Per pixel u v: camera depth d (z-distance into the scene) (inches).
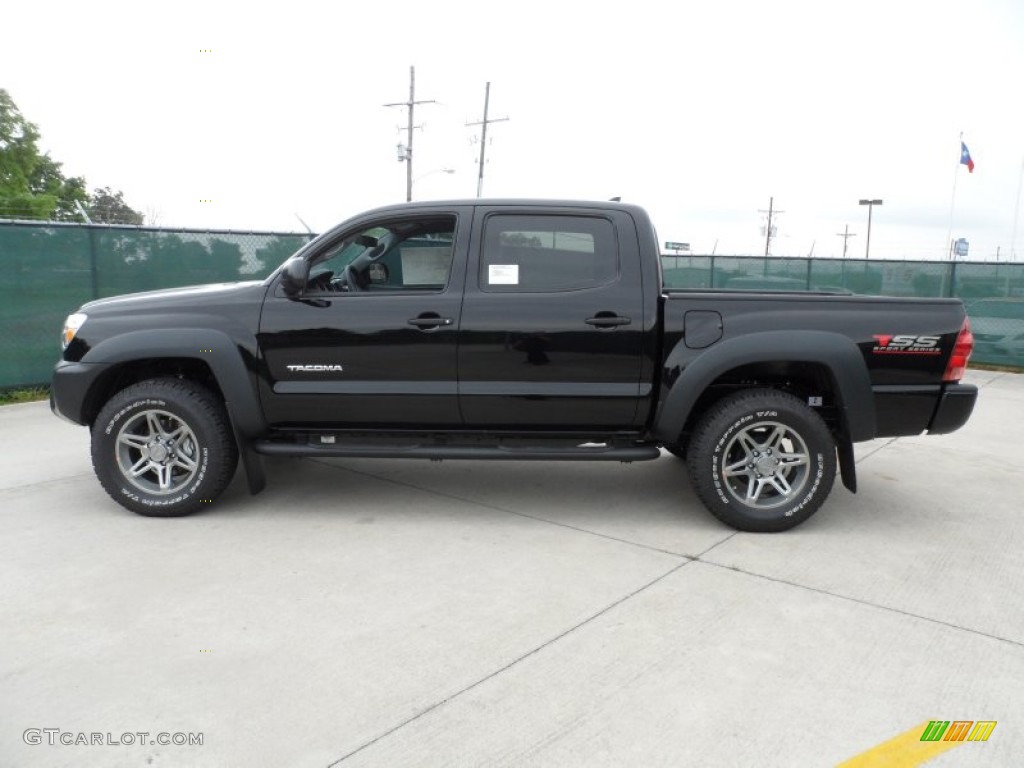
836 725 101.0
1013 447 261.9
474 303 169.5
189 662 114.7
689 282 609.6
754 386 177.3
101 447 175.2
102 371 172.6
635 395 169.8
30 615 129.3
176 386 175.0
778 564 154.9
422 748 95.7
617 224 171.5
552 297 169.0
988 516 187.3
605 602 136.7
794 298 167.3
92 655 116.4
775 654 119.0
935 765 93.3
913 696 108.0
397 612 132.0
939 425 167.5
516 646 120.8
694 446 170.4
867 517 185.6
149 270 354.0
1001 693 109.2
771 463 169.6
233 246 382.0
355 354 171.0
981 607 136.4
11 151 1733.5
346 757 93.7
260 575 146.8
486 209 173.2
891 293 542.3
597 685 110.0
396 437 179.8
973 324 486.6
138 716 101.3
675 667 114.9
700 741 97.5
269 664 114.5
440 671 113.2
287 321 171.0
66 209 1902.1
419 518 181.2
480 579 146.2
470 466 227.6
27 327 321.1
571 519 181.6
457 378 171.0
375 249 187.3
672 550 162.1
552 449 172.4
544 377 170.1
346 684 109.5
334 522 177.6
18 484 204.2
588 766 92.7
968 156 1066.7
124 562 152.3
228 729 98.7
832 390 169.5
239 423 173.0
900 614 133.1
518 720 101.5
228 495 197.5
